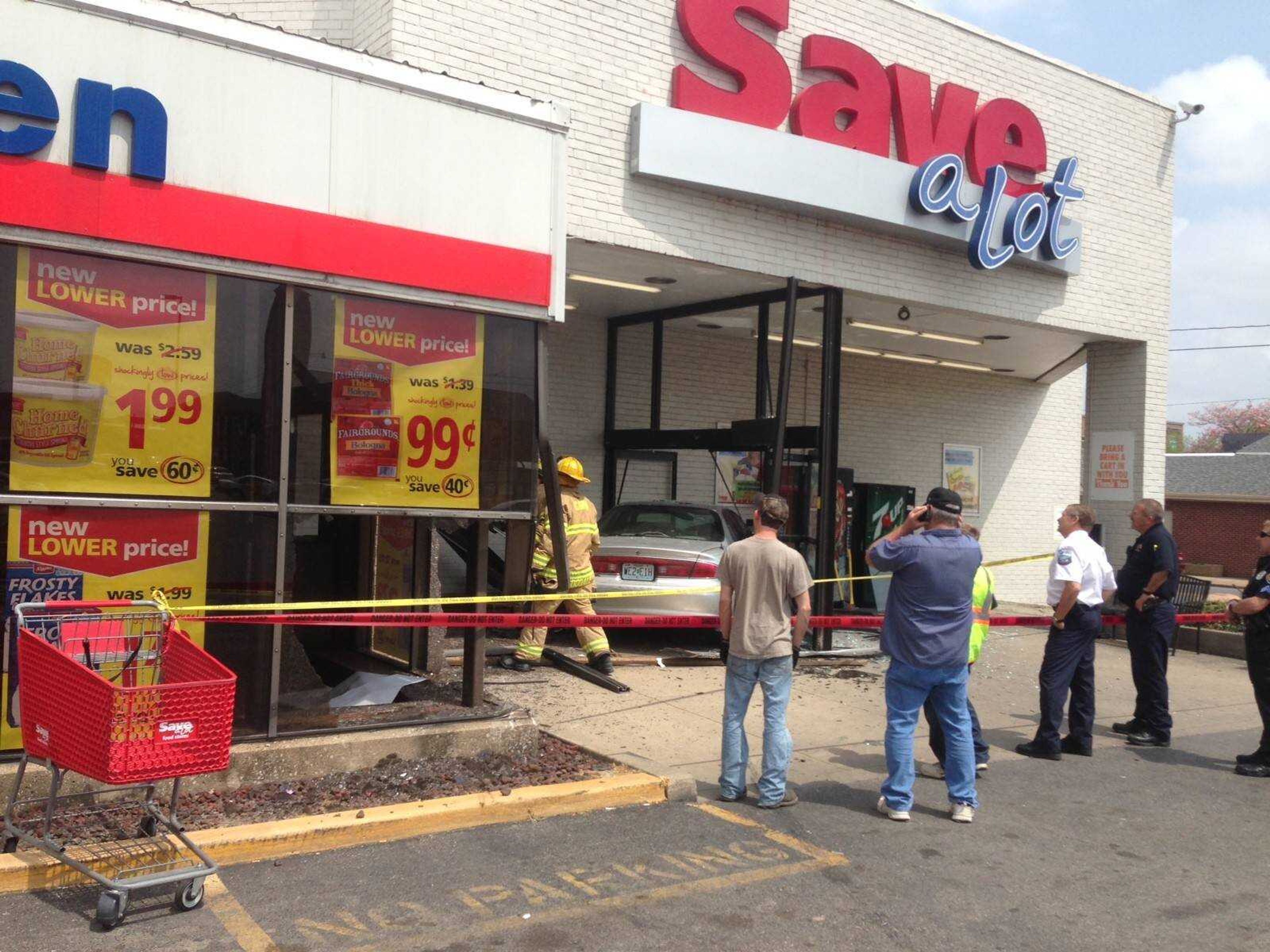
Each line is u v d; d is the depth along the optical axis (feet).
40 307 17.16
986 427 58.29
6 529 16.85
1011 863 17.43
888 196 34.71
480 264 21.62
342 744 19.42
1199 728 28.81
